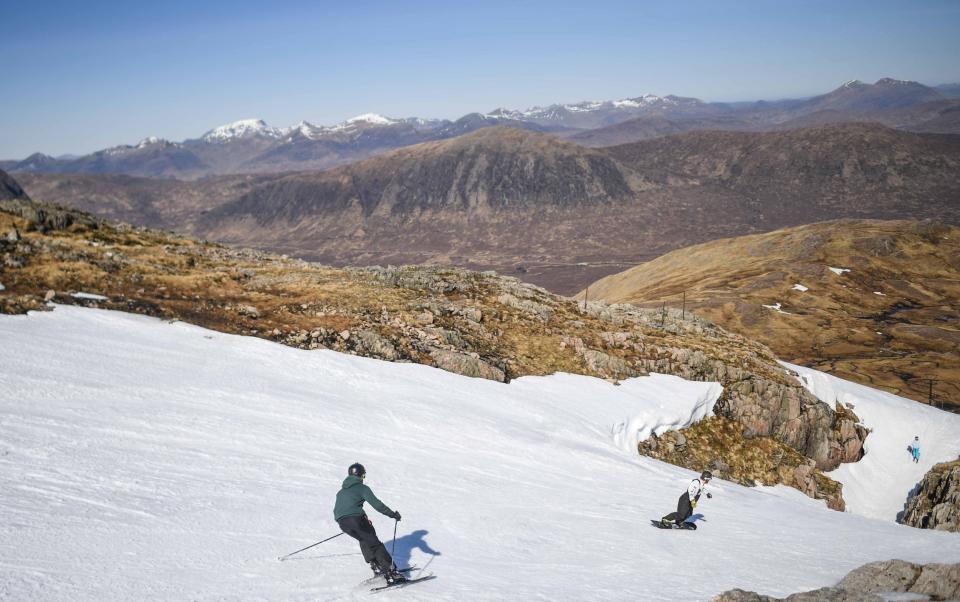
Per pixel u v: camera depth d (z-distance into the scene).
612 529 17.16
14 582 8.94
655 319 59.06
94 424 18.52
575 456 26.69
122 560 10.38
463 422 27.70
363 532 10.73
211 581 10.09
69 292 35.16
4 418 17.44
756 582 12.94
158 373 25.05
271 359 30.25
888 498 46.75
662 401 40.38
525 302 50.69
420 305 44.62
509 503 18.58
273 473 17.44
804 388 52.31
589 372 42.06
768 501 26.70
